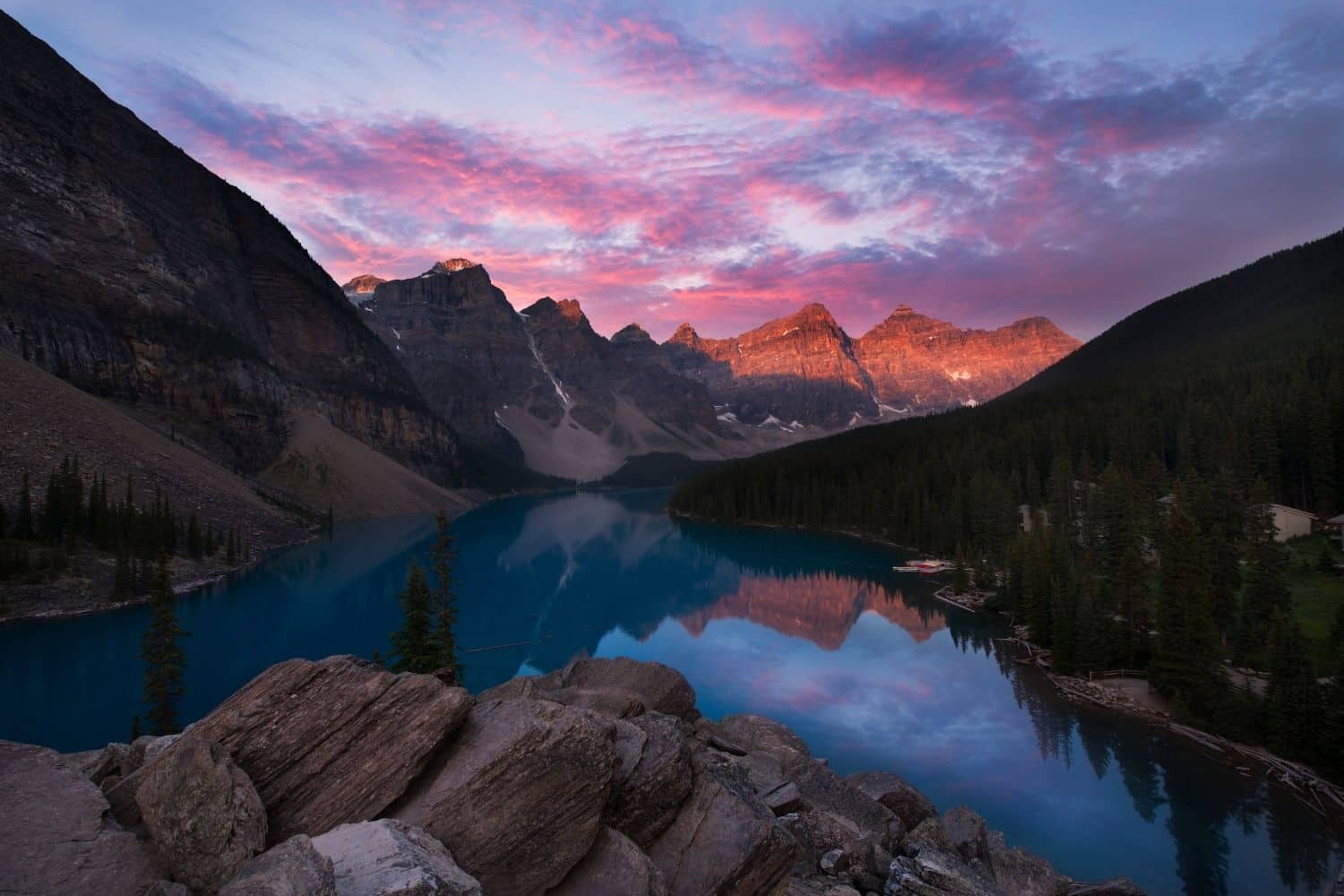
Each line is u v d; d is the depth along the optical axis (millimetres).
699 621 84938
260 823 8711
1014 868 19406
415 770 10188
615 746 12188
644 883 10039
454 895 7840
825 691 57375
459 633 81688
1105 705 51344
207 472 144125
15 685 57219
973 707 52625
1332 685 41562
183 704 53938
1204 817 36219
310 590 98688
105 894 7598
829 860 14547
